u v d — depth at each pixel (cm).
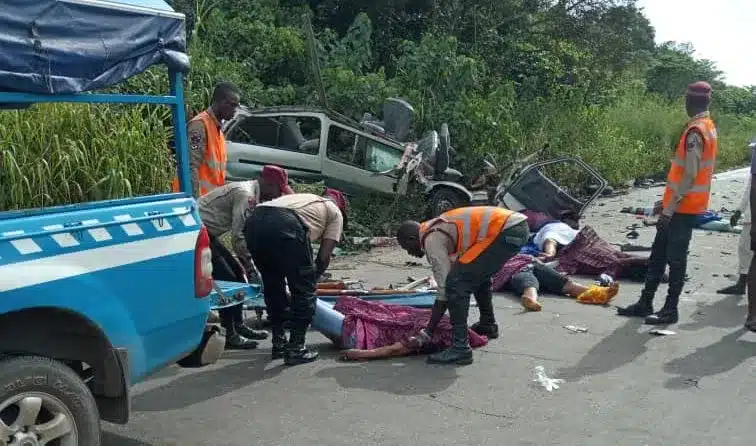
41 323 358
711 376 560
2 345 351
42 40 342
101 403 381
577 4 2566
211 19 1652
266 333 658
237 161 1147
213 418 481
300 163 1195
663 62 3969
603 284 826
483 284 644
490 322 654
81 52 357
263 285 594
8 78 330
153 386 538
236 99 631
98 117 710
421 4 2245
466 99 1748
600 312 744
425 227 596
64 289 345
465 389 535
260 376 560
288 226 564
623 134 2305
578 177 1769
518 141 1766
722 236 1180
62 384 345
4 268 324
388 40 2153
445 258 581
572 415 489
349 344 616
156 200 400
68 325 360
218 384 542
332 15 2120
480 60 2247
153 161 729
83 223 356
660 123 2445
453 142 1692
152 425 469
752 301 659
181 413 489
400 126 1459
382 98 1612
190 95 1177
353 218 1212
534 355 610
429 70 1756
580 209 1089
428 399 516
